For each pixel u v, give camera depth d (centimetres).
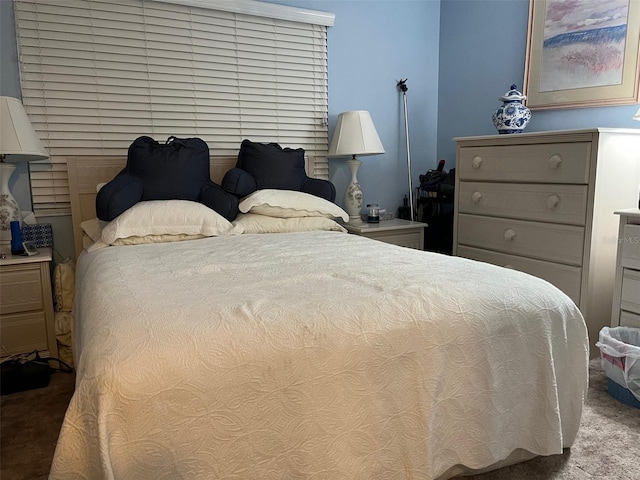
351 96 350
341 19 338
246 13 304
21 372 219
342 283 149
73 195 271
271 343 111
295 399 112
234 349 108
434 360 126
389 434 121
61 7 261
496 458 138
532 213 254
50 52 261
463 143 297
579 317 154
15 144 226
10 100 230
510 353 138
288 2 319
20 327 236
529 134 249
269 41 316
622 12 252
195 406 103
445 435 130
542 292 150
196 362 104
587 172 224
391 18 356
